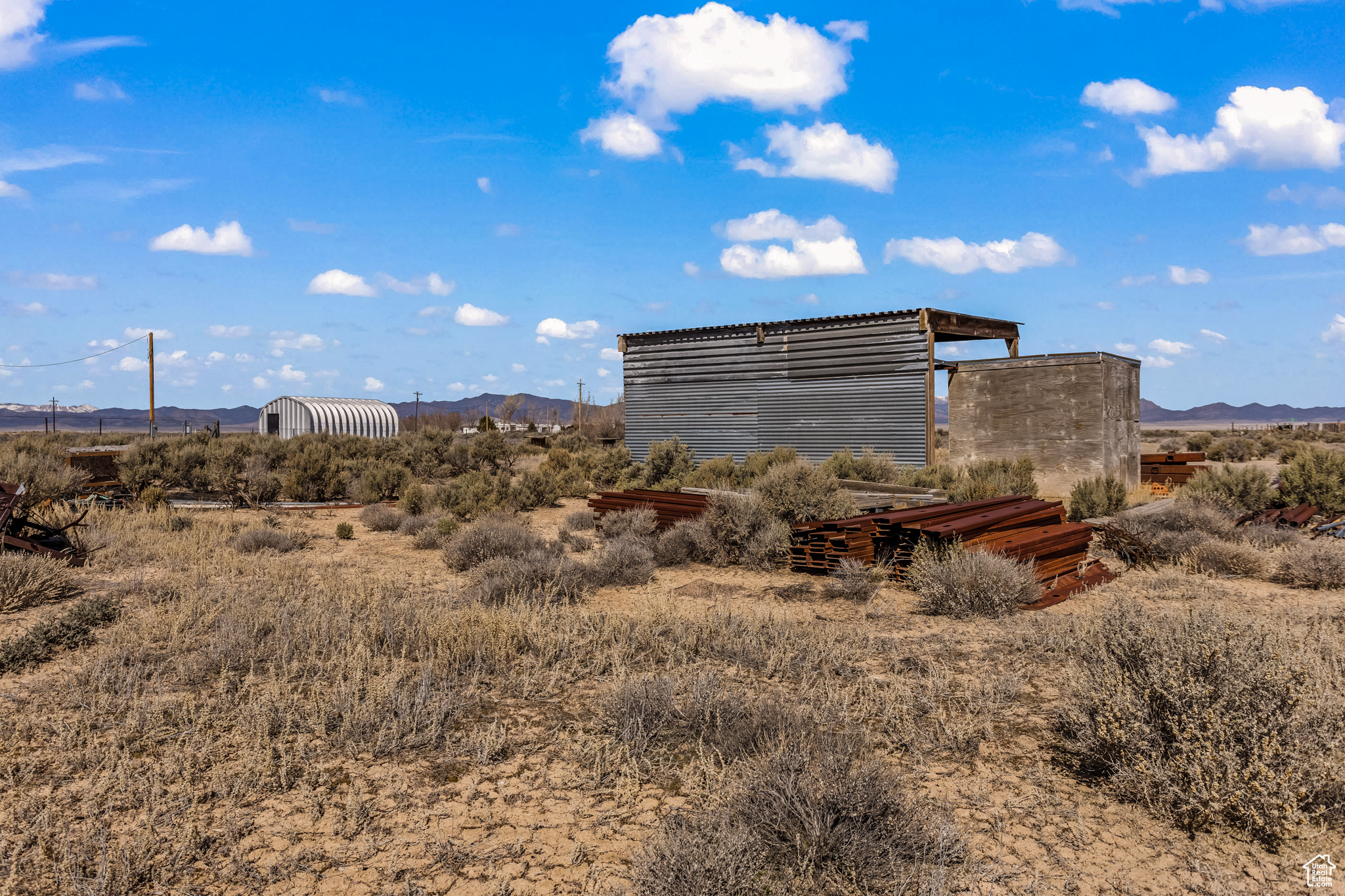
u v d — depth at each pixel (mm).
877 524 11305
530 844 4164
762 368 26594
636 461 29500
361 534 16922
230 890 3709
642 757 5160
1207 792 4203
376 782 4863
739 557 13062
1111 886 3736
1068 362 21406
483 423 84312
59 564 10508
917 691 6441
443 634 7688
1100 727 4863
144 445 23891
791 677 6930
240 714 5750
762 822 4094
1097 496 16734
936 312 23344
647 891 3576
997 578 9305
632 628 8477
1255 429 100438
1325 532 14602
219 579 11000
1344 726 4535
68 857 3824
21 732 5488
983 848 4078
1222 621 5082
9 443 28375
